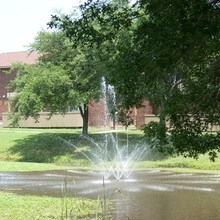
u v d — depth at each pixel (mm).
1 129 38312
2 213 10594
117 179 18016
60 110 28609
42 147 28969
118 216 10914
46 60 30188
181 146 6270
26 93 27516
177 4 5332
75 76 27203
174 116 6219
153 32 5656
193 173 20484
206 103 6234
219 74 6359
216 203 12789
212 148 6223
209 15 5316
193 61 6074
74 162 25625
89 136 31391
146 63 5832
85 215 10727
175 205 12414
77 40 7117
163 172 20797
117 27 6727
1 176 19234
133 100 6707
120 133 32406
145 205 12375
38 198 12867
